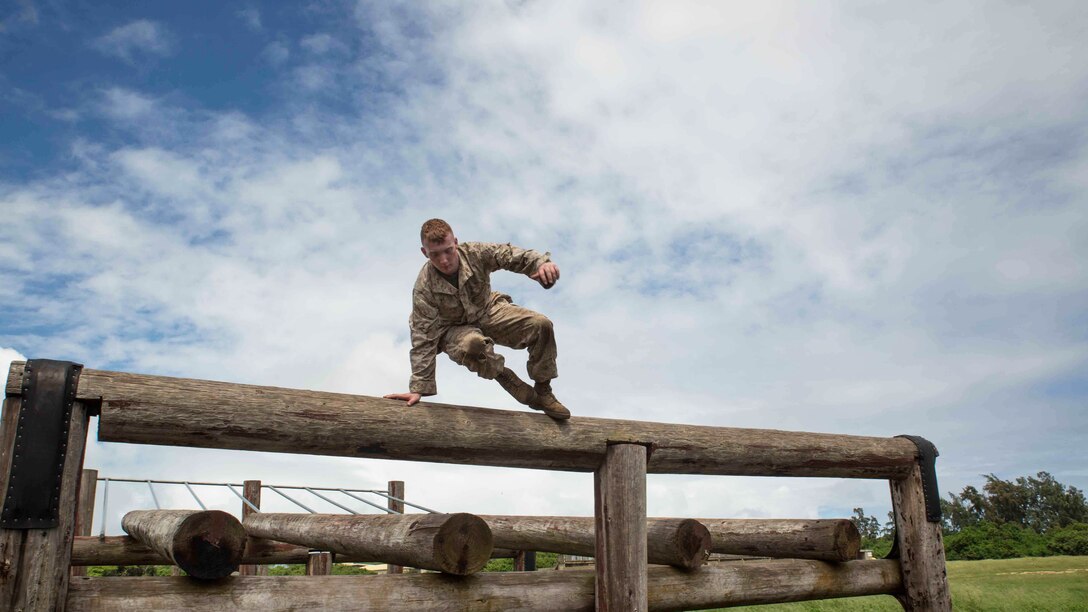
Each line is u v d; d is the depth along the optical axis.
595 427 4.92
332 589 3.82
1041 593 10.38
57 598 3.22
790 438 5.84
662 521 5.10
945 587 6.30
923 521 6.36
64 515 3.31
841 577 5.97
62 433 3.36
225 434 3.77
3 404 3.35
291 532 6.54
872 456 6.21
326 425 4.02
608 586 4.50
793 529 6.01
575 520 6.00
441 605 4.07
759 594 5.43
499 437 4.53
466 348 4.42
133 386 3.58
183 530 3.46
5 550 3.15
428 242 4.34
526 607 4.39
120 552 7.90
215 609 3.52
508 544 6.52
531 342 4.64
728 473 5.59
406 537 4.15
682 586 5.03
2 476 3.24
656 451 5.14
